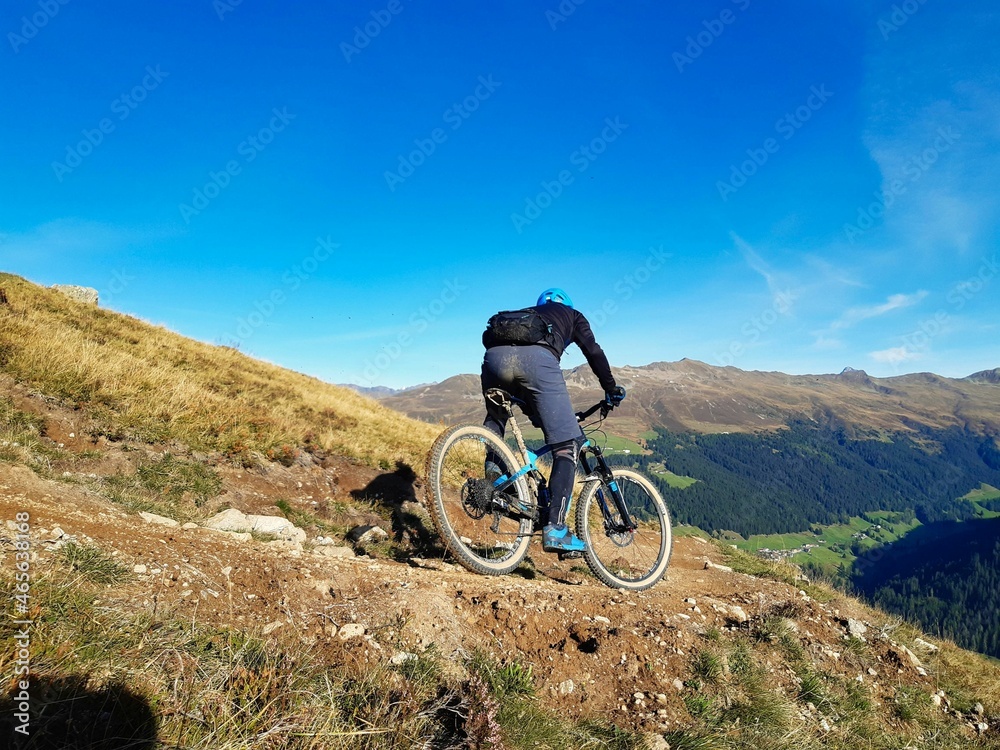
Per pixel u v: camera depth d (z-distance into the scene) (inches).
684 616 180.1
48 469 218.7
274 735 84.4
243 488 285.9
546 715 118.4
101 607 100.0
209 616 114.3
